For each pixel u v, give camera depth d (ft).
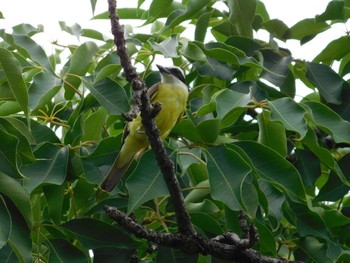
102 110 25.40
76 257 22.22
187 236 21.76
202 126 23.18
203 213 22.86
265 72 27.89
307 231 23.68
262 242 22.80
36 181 22.43
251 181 21.77
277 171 22.58
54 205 22.89
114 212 21.67
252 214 21.26
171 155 23.06
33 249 24.16
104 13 28.35
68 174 23.72
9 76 21.33
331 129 23.63
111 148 24.16
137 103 19.51
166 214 24.00
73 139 24.41
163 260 22.70
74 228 22.61
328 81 27.91
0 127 19.74
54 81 24.20
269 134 24.29
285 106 22.97
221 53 26.35
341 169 25.57
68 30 26.78
